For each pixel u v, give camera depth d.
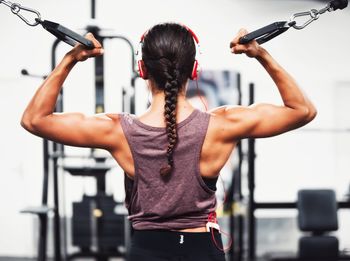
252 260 4.14
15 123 4.95
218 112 1.44
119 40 4.96
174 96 1.36
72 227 4.22
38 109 1.38
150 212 1.38
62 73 1.39
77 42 1.41
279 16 4.98
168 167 1.34
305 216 4.08
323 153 4.99
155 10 5.01
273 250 5.07
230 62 5.00
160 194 1.37
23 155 4.97
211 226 1.40
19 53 4.96
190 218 1.38
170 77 1.36
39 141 4.98
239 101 4.22
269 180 5.02
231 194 4.34
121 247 4.61
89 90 4.97
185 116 1.38
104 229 4.20
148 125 1.38
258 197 5.03
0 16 4.95
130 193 1.44
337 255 4.11
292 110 1.40
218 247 1.42
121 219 4.19
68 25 4.97
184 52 1.38
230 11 4.99
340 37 4.98
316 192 4.13
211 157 1.40
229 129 1.40
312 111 1.41
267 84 4.98
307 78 5.00
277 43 5.01
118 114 1.44
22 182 4.99
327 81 4.98
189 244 1.38
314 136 4.99
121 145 1.40
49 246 5.09
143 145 1.37
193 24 5.01
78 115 1.42
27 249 5.00
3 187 4.99
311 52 5.00
